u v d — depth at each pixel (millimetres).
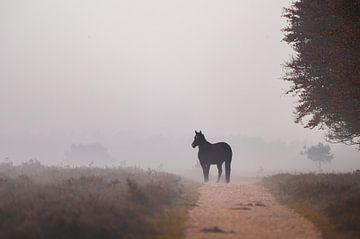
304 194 56469
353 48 59500
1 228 36531
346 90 63156
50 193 49906
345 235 37875
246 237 36875
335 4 61031
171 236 37094
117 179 69000
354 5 59094
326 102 71062
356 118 68000
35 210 41031
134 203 46750
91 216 38625
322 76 71000
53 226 36500
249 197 62000
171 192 59125
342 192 53250
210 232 38438
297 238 37000
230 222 42875
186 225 41281
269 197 62438
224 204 54438
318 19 69062
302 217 45938
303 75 75875
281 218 45219
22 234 34375
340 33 60719
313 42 71312
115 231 36219
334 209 44719
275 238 36875
